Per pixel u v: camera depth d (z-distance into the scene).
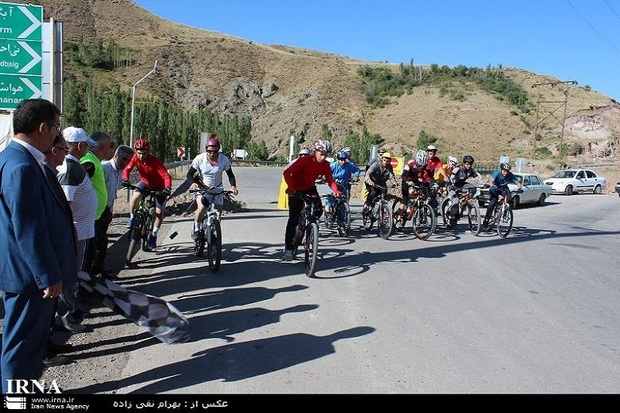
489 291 7.20
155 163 8.32
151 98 82.81
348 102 96.19
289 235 8.33
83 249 5.39
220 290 6.62
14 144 3.39
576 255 10.58
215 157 8.00
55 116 3.52
